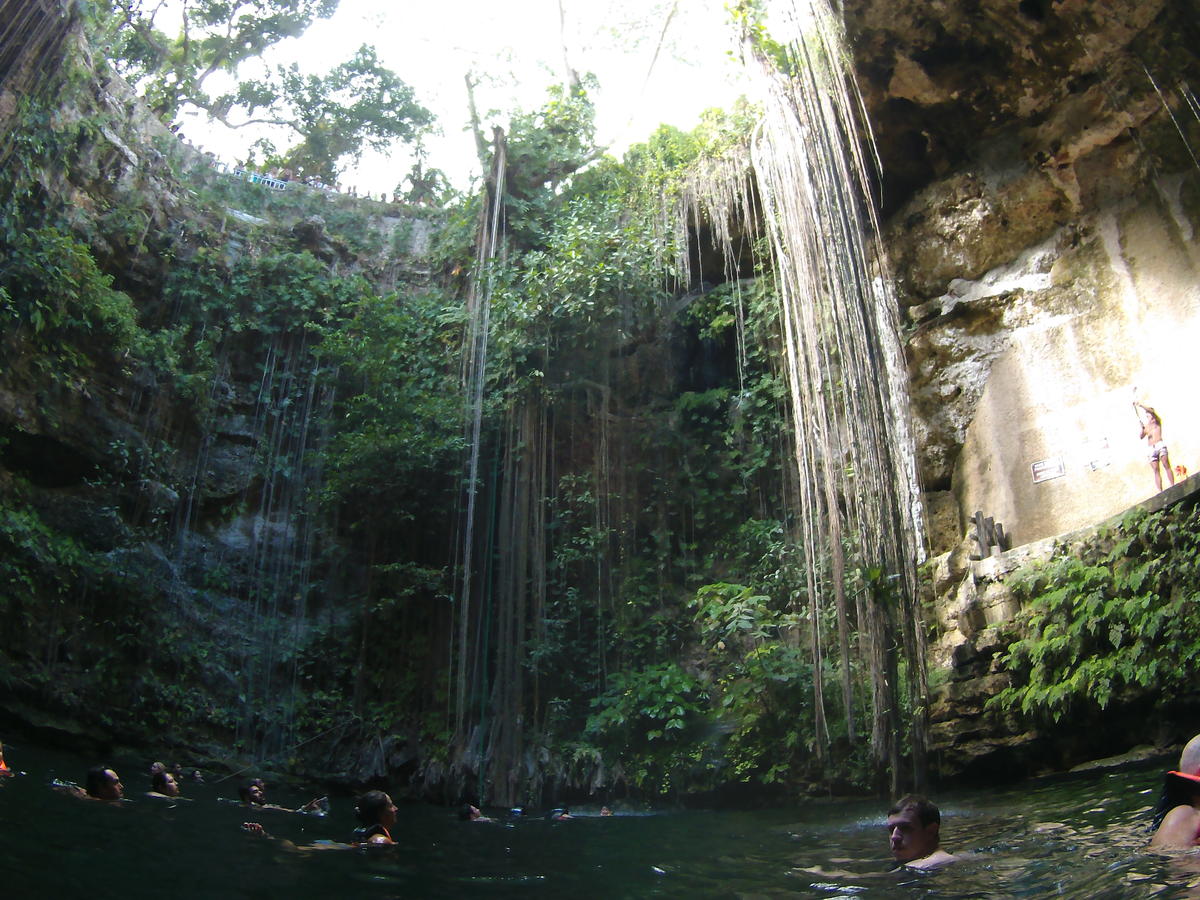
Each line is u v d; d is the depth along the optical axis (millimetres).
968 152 11273
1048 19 9773
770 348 13086
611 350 13992
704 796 10023
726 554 12586
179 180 15531
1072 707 7648
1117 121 9875
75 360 12281
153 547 12602
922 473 11219
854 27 10266
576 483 13453
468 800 11023
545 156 15477
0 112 10992
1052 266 10484
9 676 10242
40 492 11906
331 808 9297
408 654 12805
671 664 11453
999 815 5871
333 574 13500
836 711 9430
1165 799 3215
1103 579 7844
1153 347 9273
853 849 5441
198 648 12305
